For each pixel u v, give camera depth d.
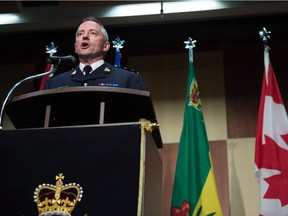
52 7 3.83
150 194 1.55
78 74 2.04
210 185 2.73
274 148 2.74
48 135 1.51
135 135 1.47
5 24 3.83
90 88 1.54
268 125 2.82
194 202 2.67
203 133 2.92
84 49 2.12
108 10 3.73
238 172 3.23
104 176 1.43
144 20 3.76
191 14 3.66
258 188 3.16
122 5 3.70
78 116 1.78
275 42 3.67
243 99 3.50
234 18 3.73
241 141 3.34
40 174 1.46
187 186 2.71
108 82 1.99
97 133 1.49
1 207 1.44
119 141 1.47
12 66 3.98
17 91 3.83
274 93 2.96
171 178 3.30
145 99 1.60
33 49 3.97
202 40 3.81
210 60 3.72
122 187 1.40
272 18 3.70
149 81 3.71
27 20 3.82
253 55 3.67
